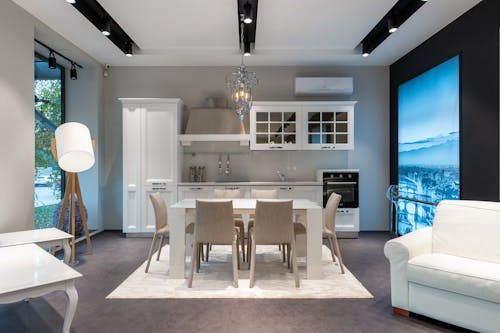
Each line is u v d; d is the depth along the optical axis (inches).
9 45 129.3
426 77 170.6
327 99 216.2
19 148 135.0
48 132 189.5
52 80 195.6
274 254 161.8
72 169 148.6
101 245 178.9
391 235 205.6
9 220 130.0
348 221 199.8
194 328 87.5
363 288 116.3
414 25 155.2
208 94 216.2
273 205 116.6
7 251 92.8
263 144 202.1
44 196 181.5
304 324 90.0
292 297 108.3
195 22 152.8
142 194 197.5
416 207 179.6
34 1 131.6
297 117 202.8
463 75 142.3
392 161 213.2
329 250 170.6
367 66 216.7
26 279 69.9
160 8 138.6
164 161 198.4
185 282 122.0
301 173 216.5
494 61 126.0
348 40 177.6
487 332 79.6
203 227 117.6
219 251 167.6
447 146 152.3
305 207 127.4
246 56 194.9
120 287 116.8
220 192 169.6
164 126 198.4
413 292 93.0
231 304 102.9
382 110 217.5
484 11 130.8
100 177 210.1
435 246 104.1
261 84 215.9
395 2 135.0
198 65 214.7
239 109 147.7
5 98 127.5
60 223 150.3
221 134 202.2
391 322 91.5
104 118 215.0
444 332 86.0
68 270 76.0
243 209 126.3
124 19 149.3
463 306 83.4
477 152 133.8
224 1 132.9
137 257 156.0
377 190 217.8
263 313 96.7
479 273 81.5
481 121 131.9
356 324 90.3
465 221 100.7
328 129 204.2
